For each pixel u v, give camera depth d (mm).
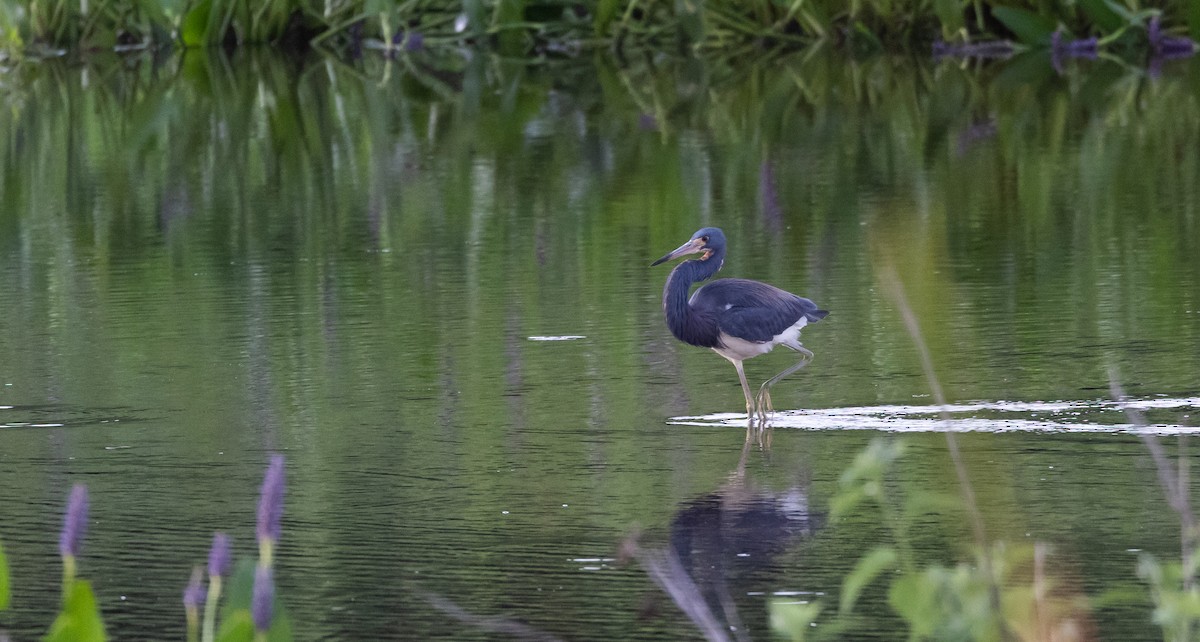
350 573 8125
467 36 32562
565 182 19672
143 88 28188
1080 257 15391
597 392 11641
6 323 13766
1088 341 12609
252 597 5047
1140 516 8742
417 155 21859
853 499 5609
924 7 30922
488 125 24266
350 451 10273
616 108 25656
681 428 10758
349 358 12555
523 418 10984
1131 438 10250
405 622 7492
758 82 27859
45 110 26219
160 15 31734
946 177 19438
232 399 11492
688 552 8359
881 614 7492
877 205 17969
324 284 15031
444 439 10516
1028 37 29766
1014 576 7863
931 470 9703
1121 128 22297
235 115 25531
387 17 31219
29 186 20328
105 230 17672
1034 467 9695
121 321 13773
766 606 7609
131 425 10906
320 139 23328
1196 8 28891
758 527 8719
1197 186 18359
